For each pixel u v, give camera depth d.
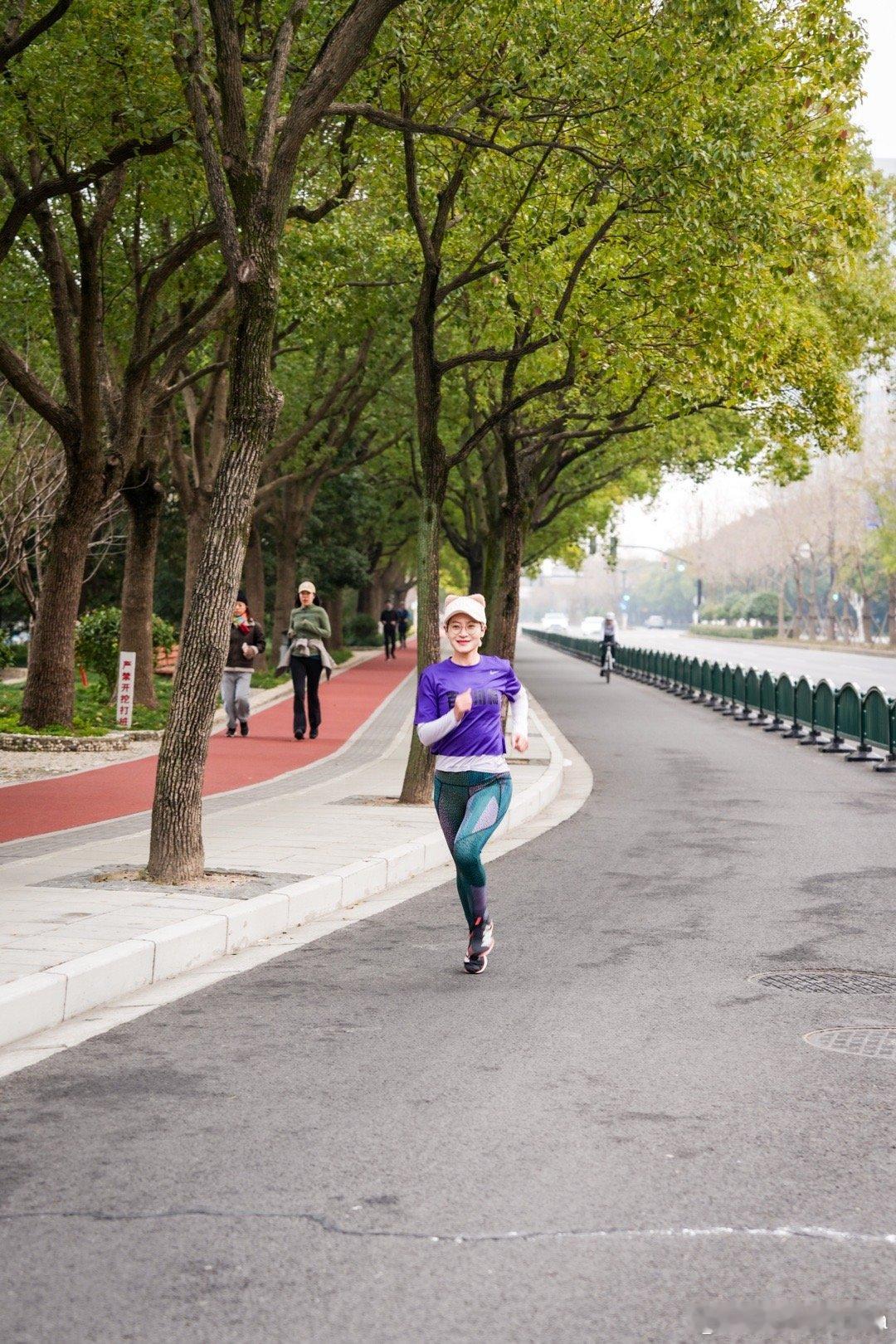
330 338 31.30
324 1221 4.08
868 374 26.95
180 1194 4.30
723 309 13.84
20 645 49.91
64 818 13.59
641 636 127.00
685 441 28.80
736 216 12.98
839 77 14.70
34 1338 3.37
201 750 9.59
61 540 20.77
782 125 15.25
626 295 14.91
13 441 26.44
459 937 8.59
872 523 83.19
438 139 15.30
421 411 14.72
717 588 157.00
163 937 7.50
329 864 10.34
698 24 12.52
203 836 12.02
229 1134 4.88
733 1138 4.84
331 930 8.88
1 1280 3.68
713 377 16.20
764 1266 3.78
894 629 83.19
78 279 22.89
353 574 51.47
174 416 28.17
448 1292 3.62
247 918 8.38
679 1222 4.07
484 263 18.06
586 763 20.33
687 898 9.93
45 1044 6.11
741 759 21.08
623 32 13.09
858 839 12.88
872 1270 3.75
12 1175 4.47
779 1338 3.37
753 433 27.14
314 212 17.89
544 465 25.19
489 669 7.81
